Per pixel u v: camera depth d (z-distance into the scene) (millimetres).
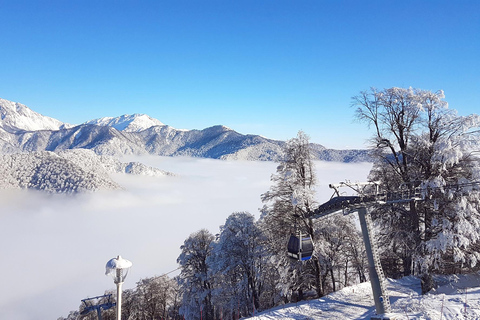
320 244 26656
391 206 26484
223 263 36375
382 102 26609
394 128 26562
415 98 24609
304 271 27438
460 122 22469
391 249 29609
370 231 17594
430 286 22547
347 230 32656
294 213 26047
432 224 22453
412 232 24391
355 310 21094
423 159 23891
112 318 47781
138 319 52156
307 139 27172
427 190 20094
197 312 43781
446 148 21422
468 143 21609
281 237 28031
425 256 21906
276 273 35469
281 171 27656
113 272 10828
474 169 20984
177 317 56812
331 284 44000
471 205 21422
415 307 18422
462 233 20719
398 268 32375
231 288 39000
